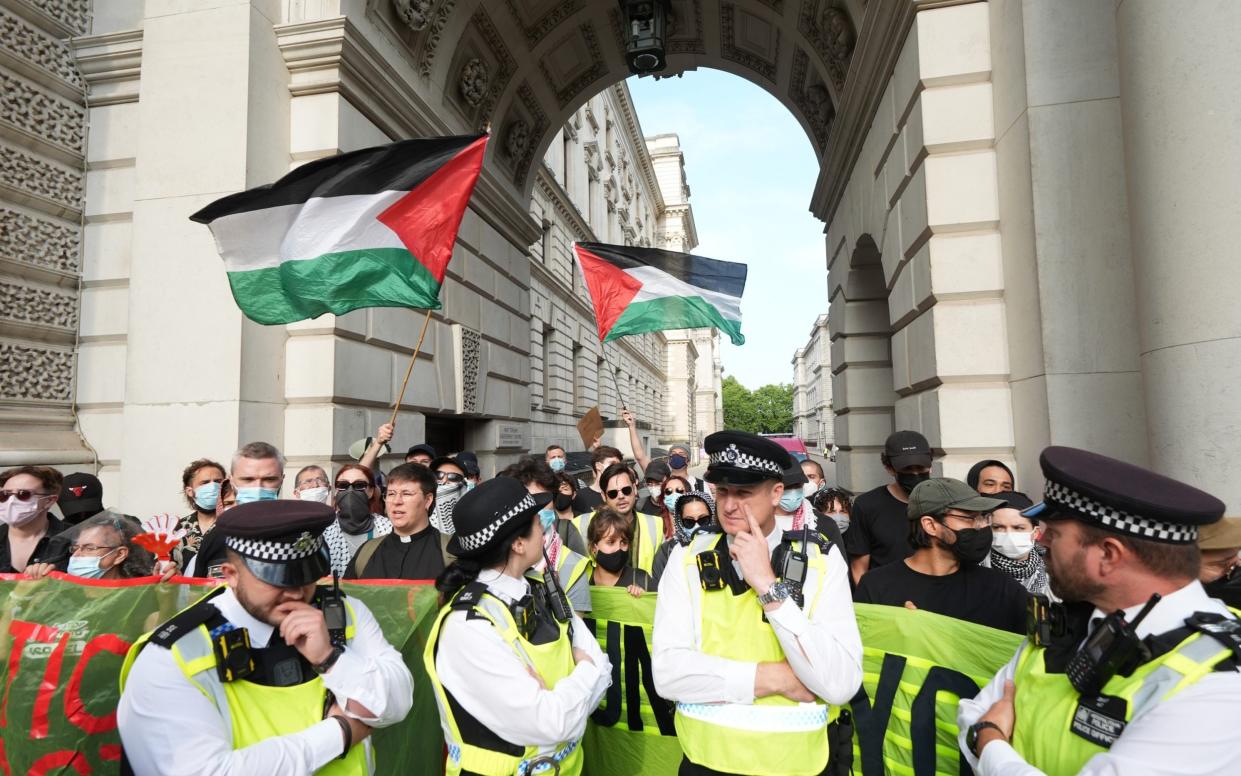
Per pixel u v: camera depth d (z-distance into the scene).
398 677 1.95
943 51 5.71
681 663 2.00
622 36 11.14
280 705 1.78
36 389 6.19
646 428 37.97
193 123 6.10
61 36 6.47
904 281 6.50
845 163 8.95
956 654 2.55
